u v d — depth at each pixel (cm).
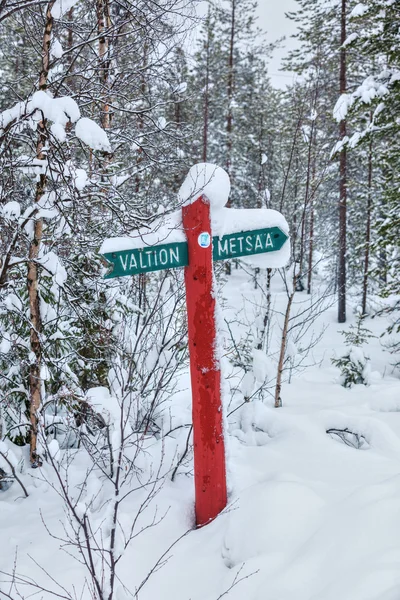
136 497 338
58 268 369
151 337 457
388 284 851
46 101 298
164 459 395
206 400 299
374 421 430
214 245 307
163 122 545
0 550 286
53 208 346
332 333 1426
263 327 650
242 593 237
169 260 292
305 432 426
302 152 595
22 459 394
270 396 584
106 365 523
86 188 403
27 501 347
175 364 457
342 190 1514
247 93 2464
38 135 349
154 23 456
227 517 299
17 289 449
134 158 679
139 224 348
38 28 415
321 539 257
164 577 263
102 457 336
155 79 556
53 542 288
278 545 266
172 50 505
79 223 390
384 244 856
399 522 254
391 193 852
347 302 1825
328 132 923
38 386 378
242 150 2122
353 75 1410
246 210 314
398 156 852
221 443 307
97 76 471
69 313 498
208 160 2186
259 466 378
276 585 230
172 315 420
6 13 334
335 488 325
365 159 1523
